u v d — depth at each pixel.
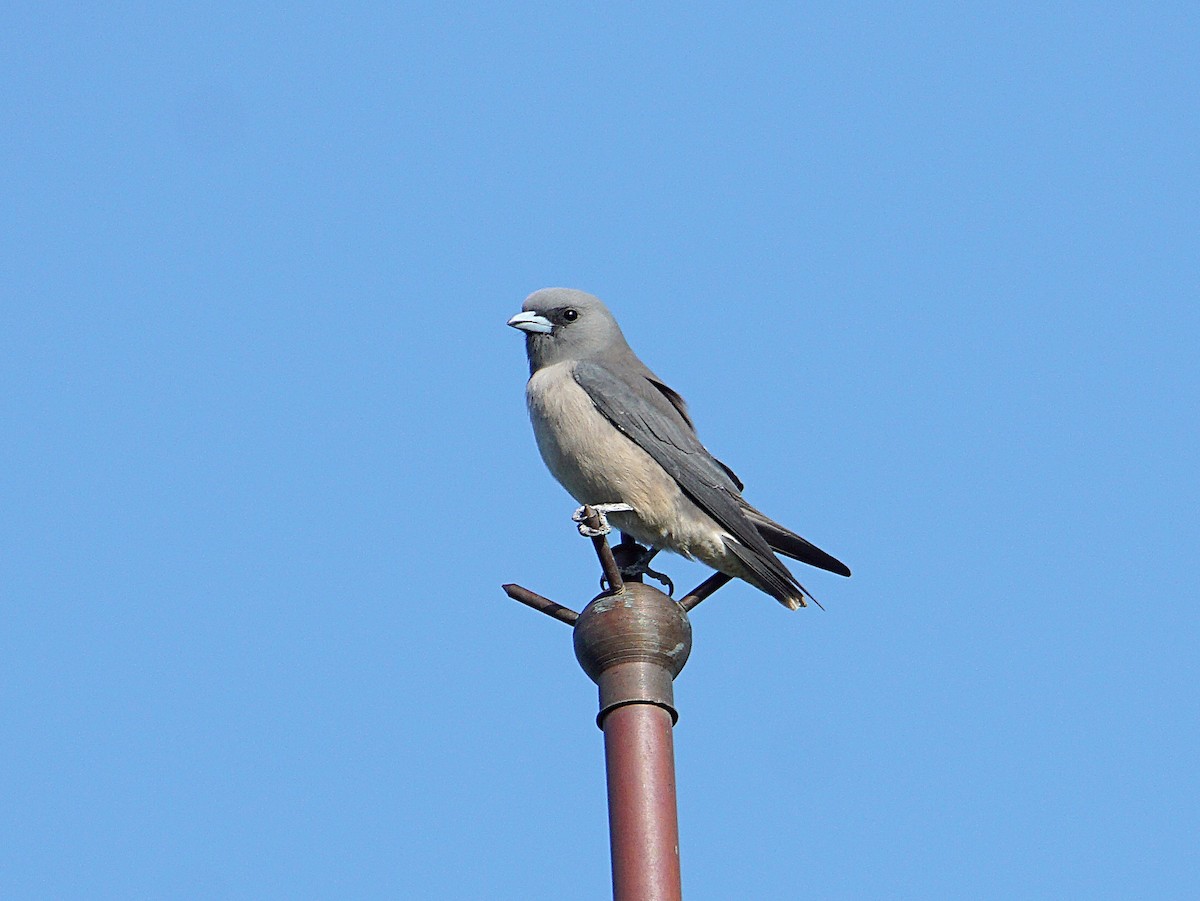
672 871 7.38
